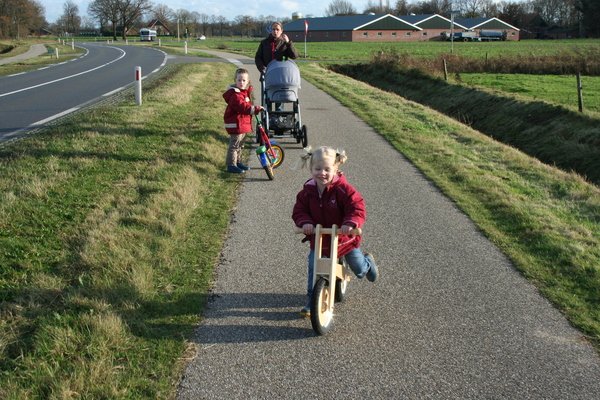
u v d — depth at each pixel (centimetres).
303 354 418
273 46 1173
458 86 2711
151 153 999
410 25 10381
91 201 731
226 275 547
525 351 426
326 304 452
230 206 761
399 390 377
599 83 2852
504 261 594
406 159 1066
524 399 370
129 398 354
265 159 887
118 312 453
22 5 11800
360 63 3838
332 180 465
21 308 452
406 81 3212
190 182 828
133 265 537
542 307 495
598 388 383
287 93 1127
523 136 1938
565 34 11500
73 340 409
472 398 370
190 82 2177
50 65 3562
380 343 437
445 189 856
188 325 451
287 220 710
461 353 423
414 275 560
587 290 523
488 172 983
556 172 1055
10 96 1902
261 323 462
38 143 1039
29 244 584
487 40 9744
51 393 352
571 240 645
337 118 1549
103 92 2014
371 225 700
